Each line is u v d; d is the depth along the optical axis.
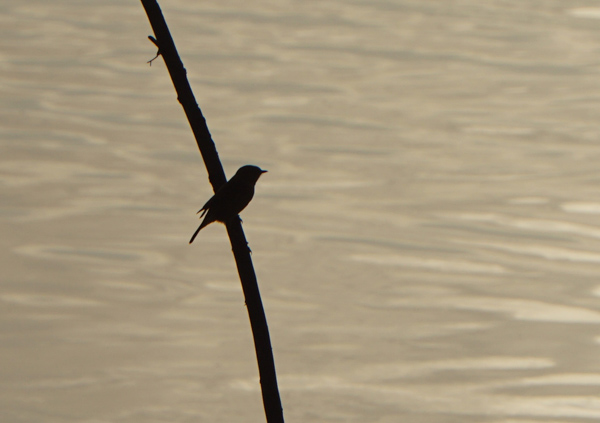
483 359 13.03
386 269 15.87
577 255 16.48
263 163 21.09
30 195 18.70
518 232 17.48
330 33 34.59
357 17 37.31
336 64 30.33
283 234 17.27
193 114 4.31
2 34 32.81
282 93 26.86
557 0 40.88
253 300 4.21
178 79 4.30
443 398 12.06
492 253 16.55
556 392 12.22
